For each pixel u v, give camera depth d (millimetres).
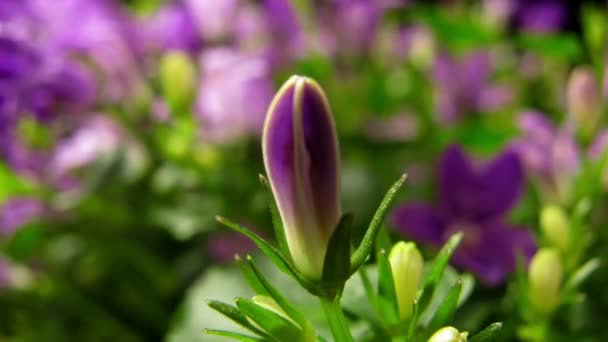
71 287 235
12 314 235
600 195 182
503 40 266
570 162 185
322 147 113
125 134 221
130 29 226
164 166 223
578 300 149
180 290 225
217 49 233
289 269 116
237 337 118
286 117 112
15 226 226
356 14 250
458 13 269
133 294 234
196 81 223
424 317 135
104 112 222
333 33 251
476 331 167
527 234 182
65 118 218
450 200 185
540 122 197
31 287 234
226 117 221
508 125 260
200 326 180
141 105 223
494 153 237
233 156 225
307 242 116
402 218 183
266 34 243
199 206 221
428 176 244
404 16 275
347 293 135
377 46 264
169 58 209
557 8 286
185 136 214
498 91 280
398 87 272
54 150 224
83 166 217
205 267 222
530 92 287
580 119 188
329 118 113
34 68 211
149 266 233
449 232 183
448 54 251
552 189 185
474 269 175
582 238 163
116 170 216
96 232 230
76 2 217
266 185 118
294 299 170
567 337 160
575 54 220
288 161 114
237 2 239
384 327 126
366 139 256
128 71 224
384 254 122
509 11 281
